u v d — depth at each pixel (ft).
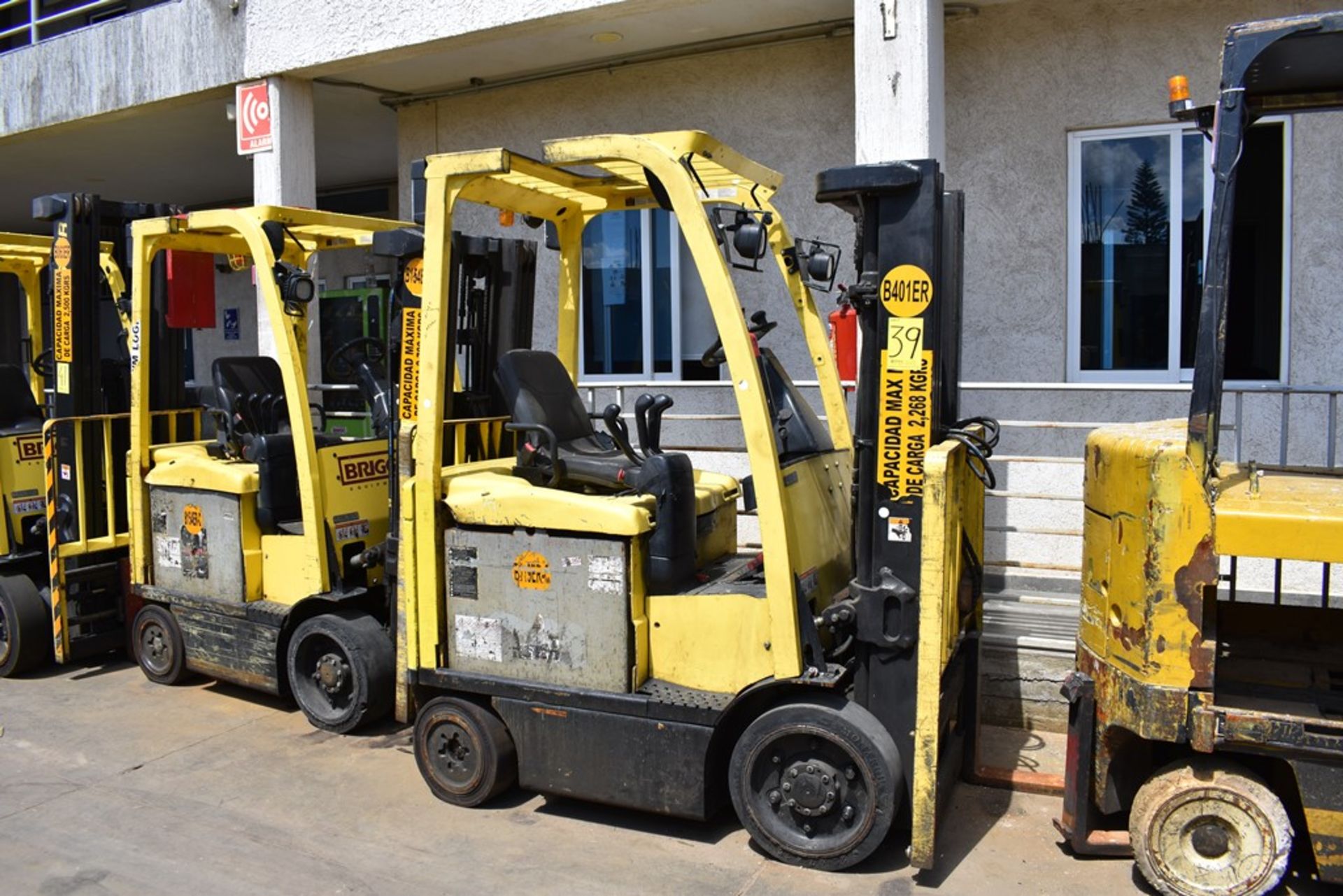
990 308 23.93
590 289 29.32
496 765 14.35
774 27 25.23
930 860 12.25
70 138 35.65
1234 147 10.80
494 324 18.93
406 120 31.17
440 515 14.55
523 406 15.20
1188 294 22.62
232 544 18.56
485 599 14.29
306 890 12.53
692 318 28.30
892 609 12.60
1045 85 23.03
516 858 13.23
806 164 25.80
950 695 13.74
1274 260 21.77
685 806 13.12
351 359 23.54
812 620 12.76
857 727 12.34
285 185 28.81
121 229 22.88
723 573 15.06
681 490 13.99
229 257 21.71
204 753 16.89
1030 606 18.69
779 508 12.44
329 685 17.52
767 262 25.94
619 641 13.38
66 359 20.93
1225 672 13.02
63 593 20.71
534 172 14.64
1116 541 12.02
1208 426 11.10
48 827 14.28
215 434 22.81
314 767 16.25
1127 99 22.45
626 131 27.99
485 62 27.86
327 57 27.50
